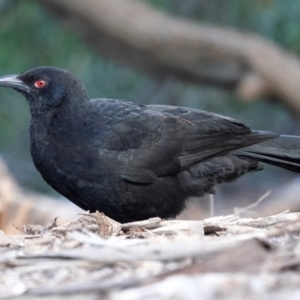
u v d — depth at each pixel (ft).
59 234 30.86
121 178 37.81
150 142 38.37
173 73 86.89
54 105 38.47
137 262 24.26
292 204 69.51
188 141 39.09
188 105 97.55
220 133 39.60
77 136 37.86
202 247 24.06
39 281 23.90
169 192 38.86
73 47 92.58
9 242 29.07
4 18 90.79
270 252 23.22
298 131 98.94
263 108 97.96
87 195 38.19
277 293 20.38
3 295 22.76
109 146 37.76
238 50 81.82
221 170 39.50
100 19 83.15
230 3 94.79
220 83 85.66
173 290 20.76
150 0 94.68
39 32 91.86
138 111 39.34
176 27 83.61
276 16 87.56
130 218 38.91
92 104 39.24
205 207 80.89
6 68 91.04
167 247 24.26
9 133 94.27
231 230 31.40
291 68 80.43
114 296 21.20
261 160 40.16
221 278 21.40
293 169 40.57
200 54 83.56
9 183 51.96
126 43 84.53
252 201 87.04
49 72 38.93
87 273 24.06
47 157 38.14
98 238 27.07
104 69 94.17
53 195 90.89
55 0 83.15
